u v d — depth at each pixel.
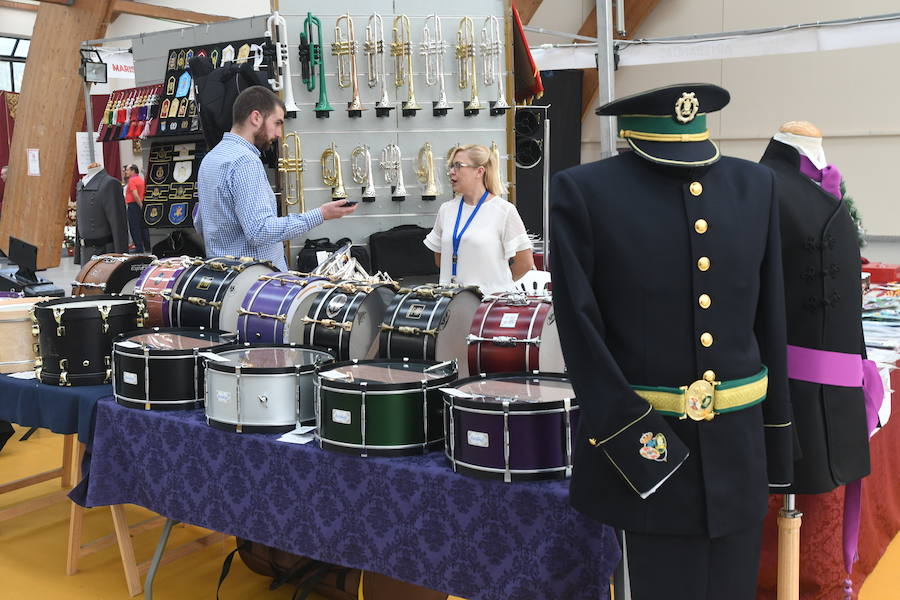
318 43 5.61
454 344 2.64
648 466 1.54
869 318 3.52
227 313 3.06
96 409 2.81
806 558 2.69
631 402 1.54
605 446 1.56
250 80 4.78
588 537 1.87
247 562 3.16
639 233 1.62
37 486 4.24
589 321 1.57
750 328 1.67
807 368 2.15
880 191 9.83
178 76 6.01
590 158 11.95
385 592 2.68
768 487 1.69
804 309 2.15
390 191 5.83
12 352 3.19
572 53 7.27
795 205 2.16
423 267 5.79
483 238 4.20
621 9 10.05
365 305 2.78
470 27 5.71
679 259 1.61
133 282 3.69
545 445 1.96
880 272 4.54
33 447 4.84
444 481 2.06
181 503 2.61
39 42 11.77
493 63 5.73
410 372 2.34
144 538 3.62
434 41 5.70
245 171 3.39
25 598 3.07
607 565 1.86
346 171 5.79
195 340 2.86
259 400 2.40
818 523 2.68
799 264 2.15
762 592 2.74
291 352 2.67
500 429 1.96
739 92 10.69
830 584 2.71
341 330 2.71
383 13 5.68
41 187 11.96
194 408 2.70
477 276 4.21
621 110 1.66
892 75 9.61
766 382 1.70
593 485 1.66
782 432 1.72
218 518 2.52
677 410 1.59
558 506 1.90
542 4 12.05
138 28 14.79
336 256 3.43
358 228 5.86
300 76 5.68
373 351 2.81
